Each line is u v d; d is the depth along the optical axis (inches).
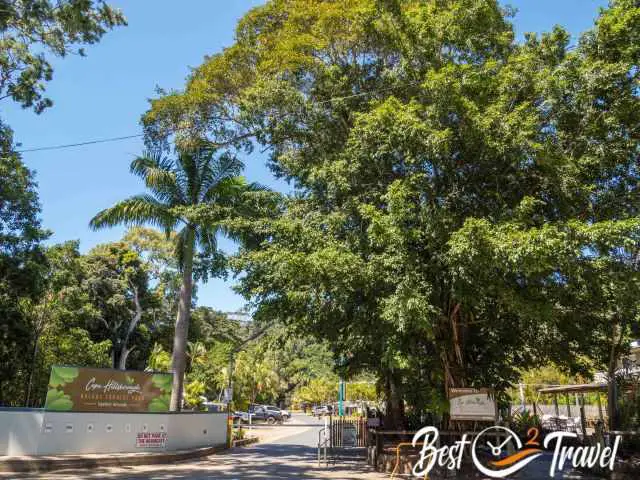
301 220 574.6
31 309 1000.2
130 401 665.0
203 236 894.4
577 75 433.1
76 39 564.7
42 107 635.5
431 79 448.8
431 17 524.4
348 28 622.2
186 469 574.6
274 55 638.5
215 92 718.5
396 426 674.2
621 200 473.4
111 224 832.9
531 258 366.6
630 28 434.3
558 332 565.9
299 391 3125.0
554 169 432.8
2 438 573.0
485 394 500.4
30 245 899.4
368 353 592.4
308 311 558.3
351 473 547.2
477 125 426.6
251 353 2124.8
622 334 593.3
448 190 479.2
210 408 1631.4
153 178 813.2
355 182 524.4
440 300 492.4
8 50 598.5
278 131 645.3
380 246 464.1
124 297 1717.5
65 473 520.7
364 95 611.2
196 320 1984.5
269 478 502.3
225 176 864.9
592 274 405.7
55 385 609.9
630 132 449.7
